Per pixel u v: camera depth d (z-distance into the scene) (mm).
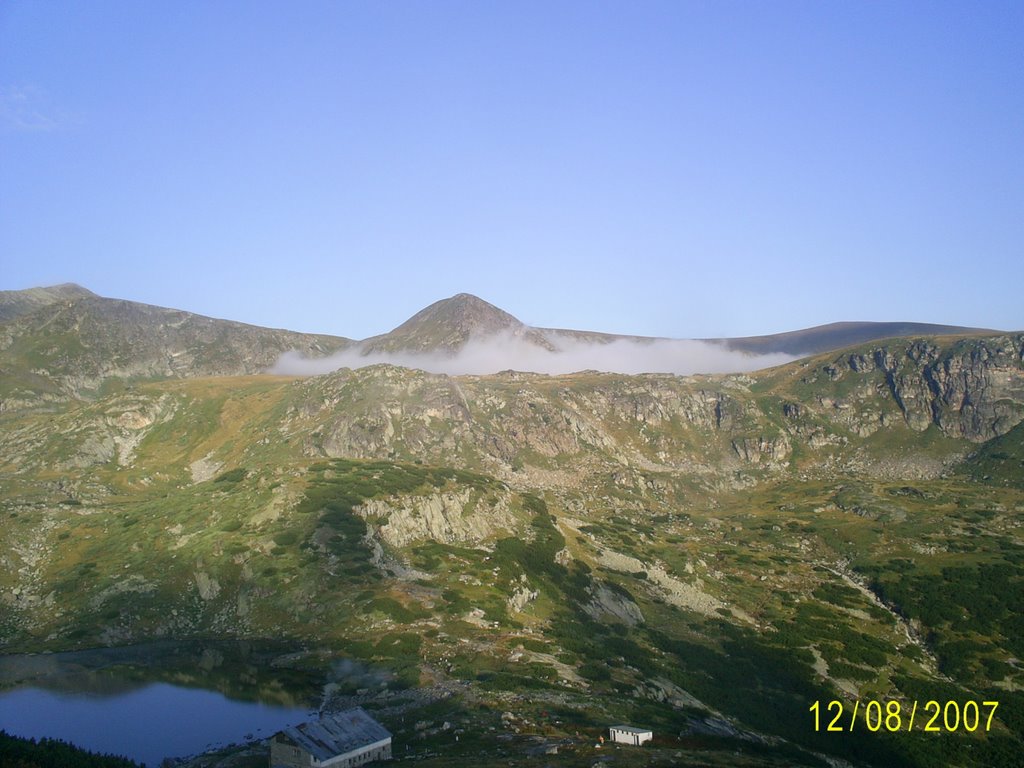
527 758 111750
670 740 132625
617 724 136000
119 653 169750
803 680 192375
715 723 156750
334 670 156875
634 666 180625
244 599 191625
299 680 152375
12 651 172125
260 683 151125
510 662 162875
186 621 187125
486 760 110250
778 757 140375
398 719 131125
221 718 134000
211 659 164750
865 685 196500
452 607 187625
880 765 160125
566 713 137875
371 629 175500
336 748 108062
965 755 168875
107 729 129375
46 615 192125
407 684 147625
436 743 120250
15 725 130875
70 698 143625
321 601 188125
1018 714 187500
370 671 154625
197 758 115312
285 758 107562
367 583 196500
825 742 163875
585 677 163625
